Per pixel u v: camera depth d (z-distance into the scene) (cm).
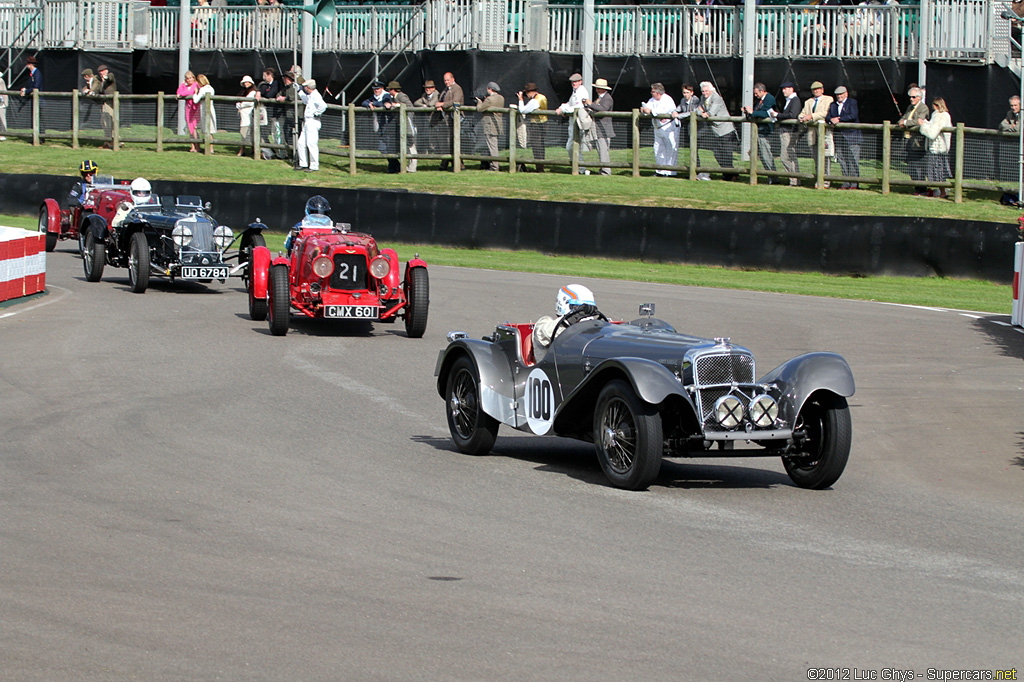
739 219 8719
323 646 1995
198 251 6944
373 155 11269
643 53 11744
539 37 11994
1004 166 9338
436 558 2503
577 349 3403
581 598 2256
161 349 5356
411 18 12269
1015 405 4578
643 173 10675
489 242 9494
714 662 1955
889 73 10962
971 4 10469
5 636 2017
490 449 3650
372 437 3841
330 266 5791
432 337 5975
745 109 10638
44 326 5850
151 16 13875
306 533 2681
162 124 12331
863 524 2888
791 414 3120
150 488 3077
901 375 5156
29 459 3369
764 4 11750
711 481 3366
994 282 8238
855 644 2050
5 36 14288
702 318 6550
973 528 2886
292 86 11625
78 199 8262
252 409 4194
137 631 2052
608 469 3200
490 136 10981
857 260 8450
